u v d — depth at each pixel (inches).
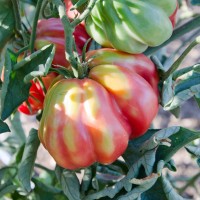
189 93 21.1
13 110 19.9
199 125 65.7
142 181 19.4
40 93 22.8
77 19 19.3
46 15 26.8
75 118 18.9
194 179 35.4
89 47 23.6
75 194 22.0
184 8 32.4
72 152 19.1
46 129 19.3
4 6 23.1
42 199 27.3
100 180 27.5
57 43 22.7
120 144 19.3
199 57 69.6
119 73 19.8
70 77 20.1
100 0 20.5
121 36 20.4
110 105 19.3
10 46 24.4
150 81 21.2
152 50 24.8
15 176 29.0
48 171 31.3
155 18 20.2
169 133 20.4
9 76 19.5
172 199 21.3
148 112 19.9
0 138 42.9
